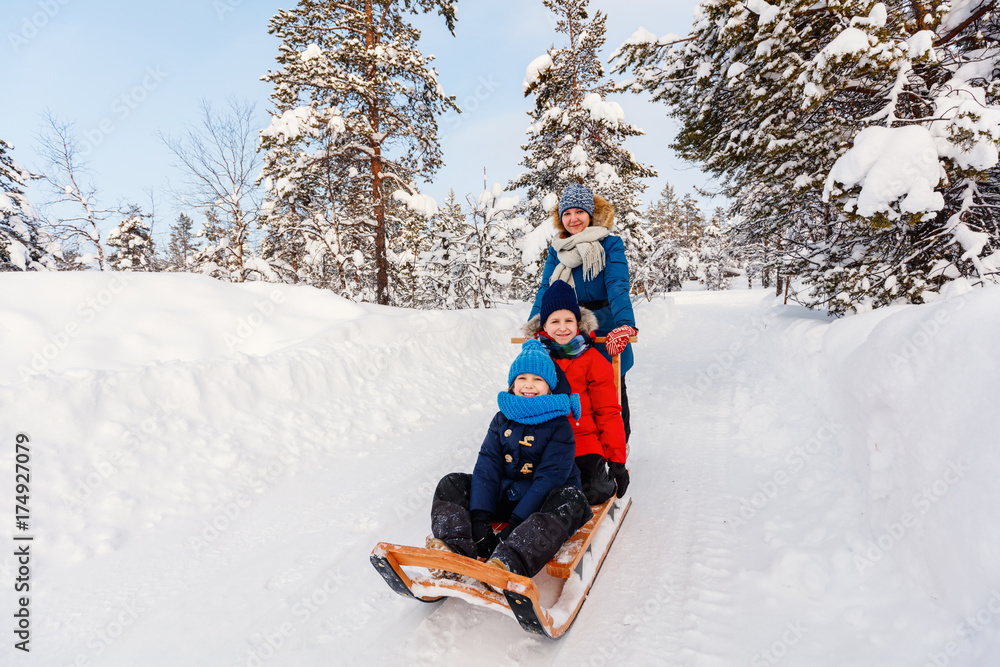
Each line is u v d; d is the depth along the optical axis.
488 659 1.95
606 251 3.39
